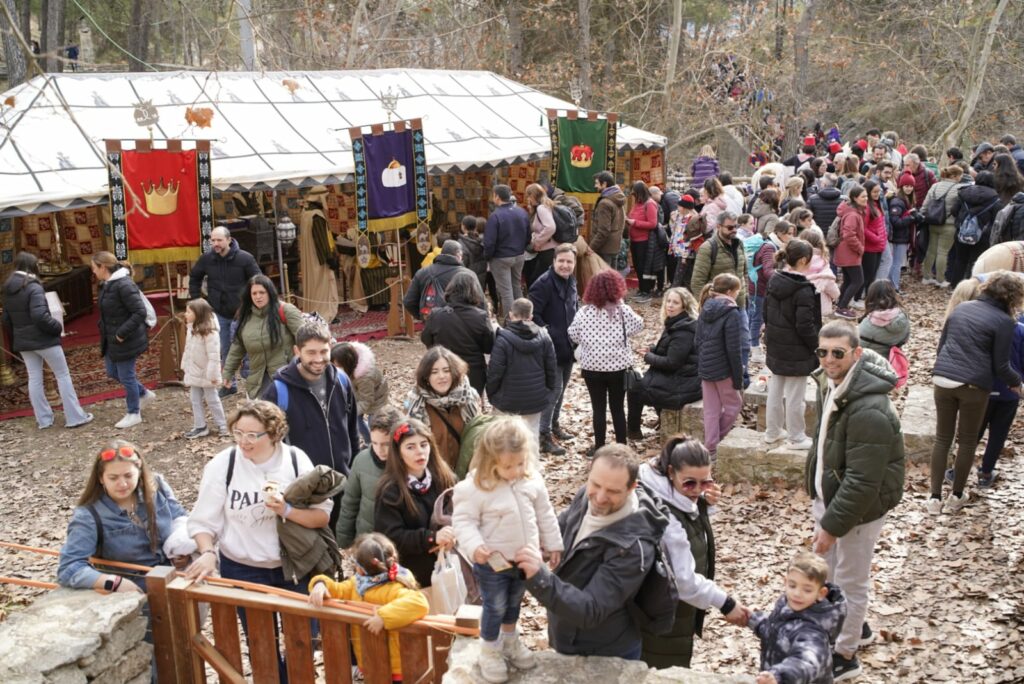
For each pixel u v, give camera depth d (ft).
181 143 38.99
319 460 20.36
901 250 47.19
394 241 48.42
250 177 42.04
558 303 30.12
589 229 53.72
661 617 12.24
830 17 99.71
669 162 100.68
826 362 16.75
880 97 100.58
